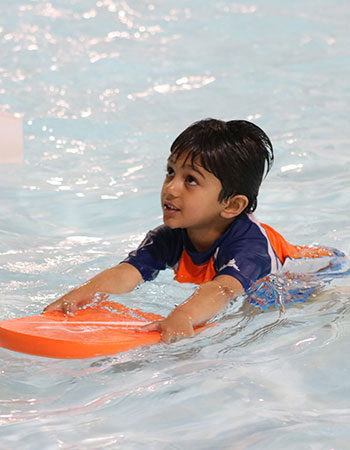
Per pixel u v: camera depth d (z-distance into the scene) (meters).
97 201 3.92
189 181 2.45
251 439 1.54
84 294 2.46
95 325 2.25
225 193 2.48
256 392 1.77
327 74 6.81
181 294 2.62
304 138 4.96
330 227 3.34
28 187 4.15
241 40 8.05
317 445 1.50
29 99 6.04
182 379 1.87
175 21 8.78
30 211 3.74
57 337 2.08
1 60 7.06
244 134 2.52
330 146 4.75
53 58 7.19
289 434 1.55
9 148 4.62
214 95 6.20
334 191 3.88
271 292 2.48
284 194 3.87
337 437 1.53
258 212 3.58
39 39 7.80
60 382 1.89
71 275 2.84
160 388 1.81
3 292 2.64
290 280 2.59
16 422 1.65
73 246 3.23
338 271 2.76
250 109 5.78
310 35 8.23
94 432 1.59
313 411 1.66
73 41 7.80
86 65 7.02
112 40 7.91
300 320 2.29
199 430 1.58
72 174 4.44
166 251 2.69
